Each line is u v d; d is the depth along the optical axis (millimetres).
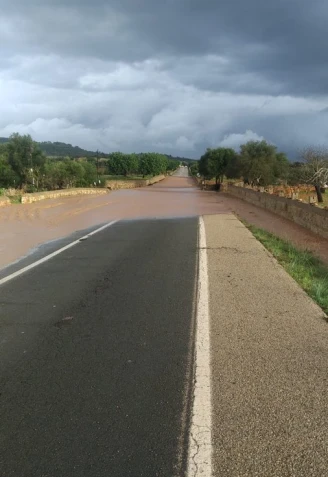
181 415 3279
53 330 5172
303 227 17109
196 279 7512
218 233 13445
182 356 4352
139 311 5820
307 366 4035
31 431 3111
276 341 4637
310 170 42000
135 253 10422
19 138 51156
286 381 3752
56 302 6352
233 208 25922
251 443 2918
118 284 7359
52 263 9359
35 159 51906
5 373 4047
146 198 36594
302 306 5859
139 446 2918
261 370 3965
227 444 2914
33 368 4141
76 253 10578
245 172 53906
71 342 4777
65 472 2684
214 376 3863
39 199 31656
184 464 2736
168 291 6801
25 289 7145
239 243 11367
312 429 3057
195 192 52000
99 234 14133
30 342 4805
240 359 4207
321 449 2844
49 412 3357
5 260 9812
